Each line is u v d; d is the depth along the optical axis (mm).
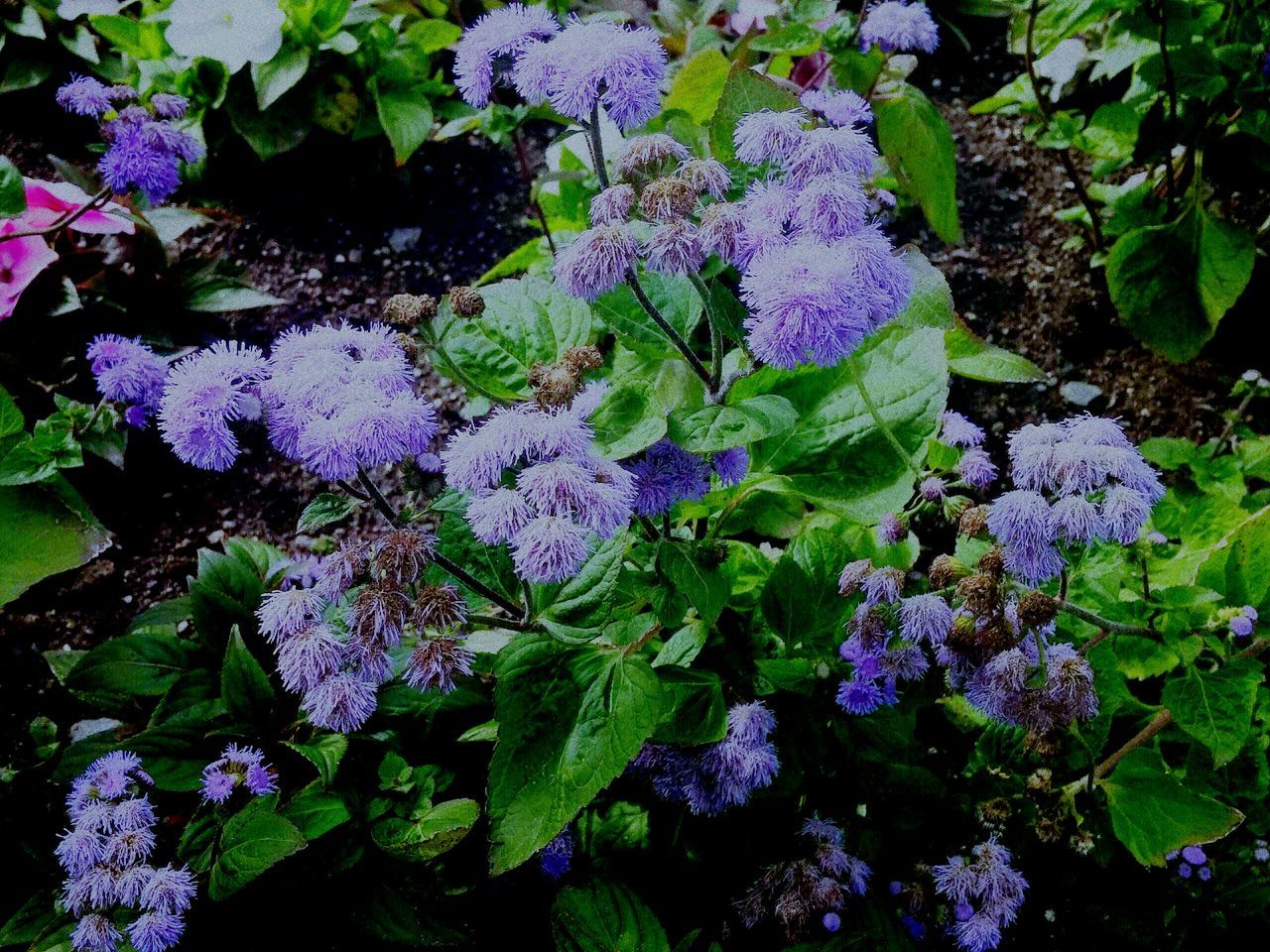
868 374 470
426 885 466
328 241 780
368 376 401
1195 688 455
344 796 450
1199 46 612
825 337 375
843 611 455
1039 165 829
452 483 393
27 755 546
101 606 604
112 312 657
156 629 521
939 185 644
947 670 461
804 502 545
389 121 759
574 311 476
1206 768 500
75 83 533
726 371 459
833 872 463
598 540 427
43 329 641
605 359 623
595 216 408
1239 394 667
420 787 455
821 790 488
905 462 448
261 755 447
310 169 815
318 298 746
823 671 465
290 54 742
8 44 790
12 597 549
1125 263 671
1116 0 609
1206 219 656
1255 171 670
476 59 431
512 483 406
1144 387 700
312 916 457
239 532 639
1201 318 664
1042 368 714
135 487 647
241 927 453
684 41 764
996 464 673
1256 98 623
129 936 422
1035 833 509
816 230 396
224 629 498
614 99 402
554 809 411
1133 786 479
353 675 410
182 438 402
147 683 489
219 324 700
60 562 562
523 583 430
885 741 477
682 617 449
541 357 473
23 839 477
